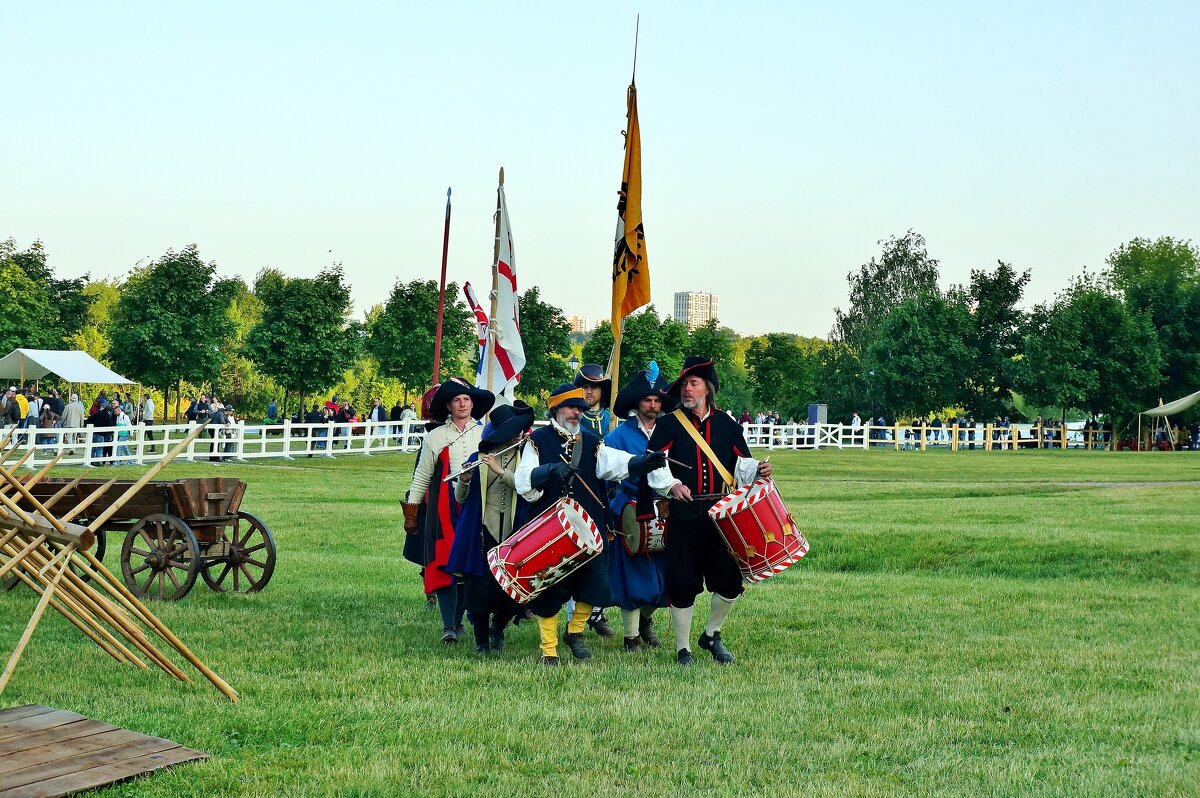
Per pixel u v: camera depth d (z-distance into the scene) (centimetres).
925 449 5316
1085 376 6022
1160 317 6569
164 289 5100
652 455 790
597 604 808
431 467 889
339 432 3897
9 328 5375
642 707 662
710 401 838
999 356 6625
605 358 5731
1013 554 1392
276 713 635
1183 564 1326
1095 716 655
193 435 679
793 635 914
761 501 795
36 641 827
